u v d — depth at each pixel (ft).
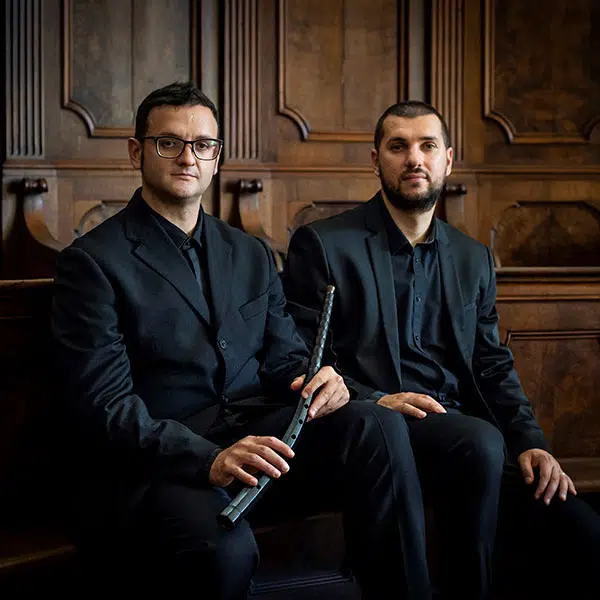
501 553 7.53
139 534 5.82
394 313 7.50
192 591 5.49
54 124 12.12
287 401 6.77
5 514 7.00
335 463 6.26
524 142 13.44
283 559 6.95
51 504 7.09
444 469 6.49
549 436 8.82
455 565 6.43
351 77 13.07
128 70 12.36
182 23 12.54
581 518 6.86
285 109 12.84
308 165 12.90
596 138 13.51
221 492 5.81
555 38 13.42
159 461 5.83
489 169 13.38
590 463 8.74
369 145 13.14
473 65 13.38
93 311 6.20
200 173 6.75
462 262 7.94
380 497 5.97
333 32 13.02
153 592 5.99
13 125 11.93
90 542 6.05
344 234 7.76
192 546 5.44
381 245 7.72
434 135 7.69
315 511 7.04
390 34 13.20
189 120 6.71
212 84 12.66
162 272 6.53
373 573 5.99
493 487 6.37
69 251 6.41
